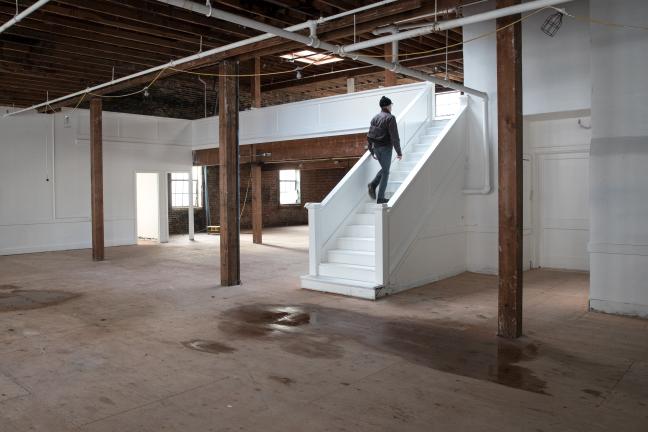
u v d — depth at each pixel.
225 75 7.26
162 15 6.00
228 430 2.95
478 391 3.50
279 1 5.82
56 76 9.14
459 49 10.87
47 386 3.62
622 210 5.47
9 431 2.94
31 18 6.19
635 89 5.37
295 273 8.40
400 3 5.43
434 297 6.47
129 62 8.22
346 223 7.71
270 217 18.70
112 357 4.24
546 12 7.33
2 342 4.67
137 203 14.38
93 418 3.11
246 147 12.61
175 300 6.40
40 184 11.59
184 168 13.82
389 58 10.52
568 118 8.04
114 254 11.01
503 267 4.73
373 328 5.08
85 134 12.20
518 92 4.60
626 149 5.42
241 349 4.43
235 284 7.38
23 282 7.71
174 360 4.16
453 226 7.98
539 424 3.01
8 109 11.16
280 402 3.33
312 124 10.73
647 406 3.26
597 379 3.71
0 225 11.07
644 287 5.37
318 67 13.55
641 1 5.29
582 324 5.18
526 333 4.88
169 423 3.04
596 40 5.57
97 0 5.79
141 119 12.96
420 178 7.19
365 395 3.44
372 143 7.64
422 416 3.12
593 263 5.67
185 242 13.52
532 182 8.42
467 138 8.25
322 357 4.22
